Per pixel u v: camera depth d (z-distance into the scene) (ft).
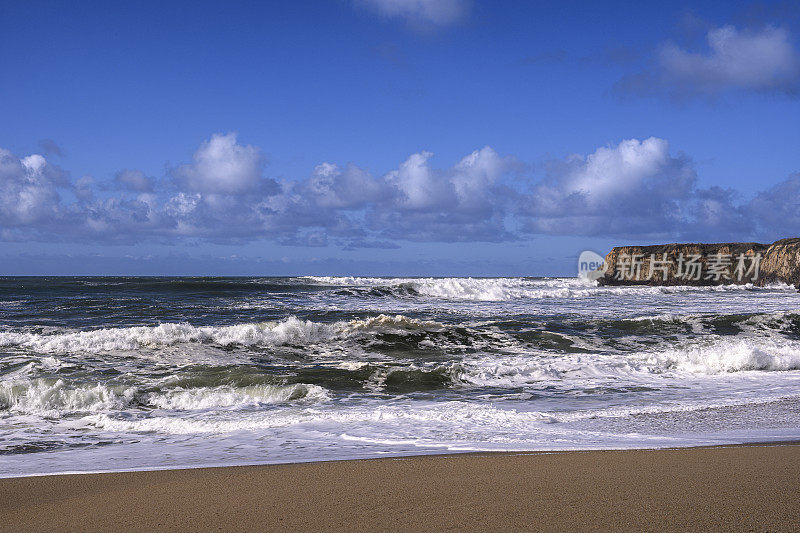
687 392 31.65
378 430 22.21
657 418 23.97
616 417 24.31
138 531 9.80
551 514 9.44
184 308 72.08
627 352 47.91
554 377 36.91
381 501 10.96
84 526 10.30
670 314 75.61
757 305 94.02
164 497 12.30
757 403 27.48
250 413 26.94
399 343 48.73
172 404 29.53
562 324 59.52
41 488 13.94
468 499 10.73
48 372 36.01
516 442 19.11
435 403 29.30
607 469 13.29
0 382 30.55
